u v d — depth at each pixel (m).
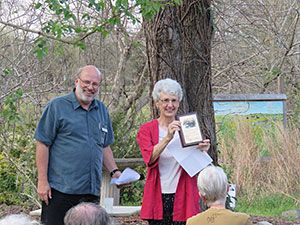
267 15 11.62
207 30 6.18
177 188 4.63
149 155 4.59
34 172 9.78
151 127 4.72
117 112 10.51
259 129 10.82
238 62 12.12
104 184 8.21
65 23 5.74
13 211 9.37
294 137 10.55
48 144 4.70
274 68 12.48
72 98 4.73
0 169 9.99
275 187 10.13
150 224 4.71
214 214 3.67
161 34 5.97
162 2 5.72
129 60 11.50
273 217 8.91
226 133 10.81
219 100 11.02
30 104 9.77
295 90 13.54
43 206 4.78
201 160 4.60
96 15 8.08
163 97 4.66
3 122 9.20
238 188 10.11
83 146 4.69
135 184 9.46
